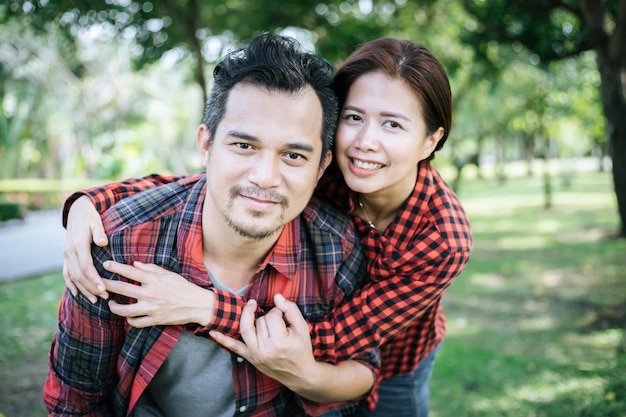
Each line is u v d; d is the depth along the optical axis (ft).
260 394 5.55
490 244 34.32
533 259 28.48
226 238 5.14
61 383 5.42
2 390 12.78
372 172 5.61
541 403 12.01
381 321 5.87
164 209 5.43
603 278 23.27
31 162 100.63
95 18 22.58
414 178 6.12
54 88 80.18
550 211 49.93
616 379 12.93
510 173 122.72
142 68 27.35
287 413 5.90
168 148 115.14
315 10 27.25
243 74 4.67
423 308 6.09
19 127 80.28
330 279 5.74
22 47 72.59
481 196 71.20
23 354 15.24
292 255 5.54
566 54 26.09
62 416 5.46
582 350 15.12
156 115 97.09
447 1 33.45
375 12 32.22
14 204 55.57
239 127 4.63
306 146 4.75
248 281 5.50
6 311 19.69
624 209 30.25
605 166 126.52
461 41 29.63
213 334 5.11
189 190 5.70
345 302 5.97
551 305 19.84
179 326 5.24
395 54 5.51
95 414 5.61
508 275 25.13
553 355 14.87
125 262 5.16
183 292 5.03
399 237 6.15
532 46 26.63
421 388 8.03
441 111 5.70
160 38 25.07
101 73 83.20
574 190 70.03
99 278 4.97
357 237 6.25
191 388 5.51
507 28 27.58
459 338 16.62
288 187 4.79
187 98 103.04
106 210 5.65
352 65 5.62
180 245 5.29
